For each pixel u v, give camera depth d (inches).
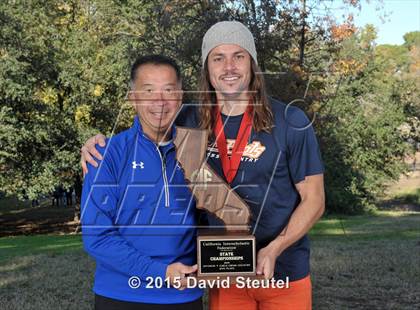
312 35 344.2
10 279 234.2
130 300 95.7
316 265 252.4
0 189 711.1
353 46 510.3
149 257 95.3
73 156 714.8
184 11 343.0
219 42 102.3
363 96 801.6
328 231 407.8
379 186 864.9
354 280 227.8
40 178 715.4
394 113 837.8
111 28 652.7
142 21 476.7
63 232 756.0
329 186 732.0
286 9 321.7
